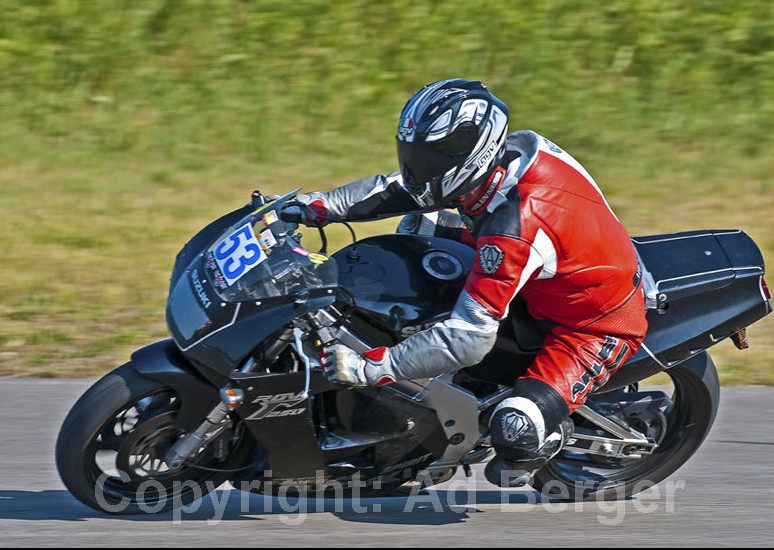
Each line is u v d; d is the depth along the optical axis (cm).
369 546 1525
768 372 2380
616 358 1532
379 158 3553
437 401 1534
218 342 1432
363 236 3088
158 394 1531
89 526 1560
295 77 3938
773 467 1908
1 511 1617
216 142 3650
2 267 2820
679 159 3572
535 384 1516
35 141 3647
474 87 1461
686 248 1655
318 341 1452
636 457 1720
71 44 4012
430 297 1512
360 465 1582
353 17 4138
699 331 1600
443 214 1697
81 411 1485
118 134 3678
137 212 3197
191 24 4106
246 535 1553
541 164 1467
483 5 4181
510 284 1420
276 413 1477
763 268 1644
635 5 4203
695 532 1616
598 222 1479
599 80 3950
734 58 4050
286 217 1531
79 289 2706
